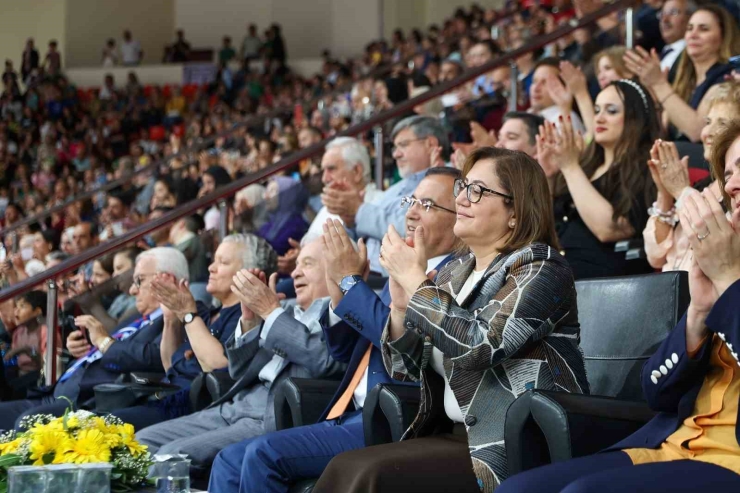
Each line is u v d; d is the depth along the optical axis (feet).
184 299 15.47
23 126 69.51
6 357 17.79
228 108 64.28
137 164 52.13
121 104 69.36
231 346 14.92
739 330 7.81
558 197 16.44
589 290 11.28
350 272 11.76
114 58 76.18
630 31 20.76
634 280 10.87
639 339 10.62
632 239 15.58
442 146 19.92
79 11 78.79
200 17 79.20
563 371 9.55
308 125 35.17
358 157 18.08
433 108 20.89
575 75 20.08
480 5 66.69
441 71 32.40
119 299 17.46
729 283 7.99
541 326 9.39
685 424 8.51
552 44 21.34
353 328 12.18
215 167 30.60
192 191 32.12
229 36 78.48
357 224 17.31
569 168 15.92
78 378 17.10
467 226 10.25
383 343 10.52
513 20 36.96
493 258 10.30
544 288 9.46
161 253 17.51
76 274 18.01
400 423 10.45
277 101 60.49
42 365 17.65
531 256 9.71
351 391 12.10
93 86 74.84
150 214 31.91
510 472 8.97
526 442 8.91
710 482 7.68
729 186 8.72
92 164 62.90
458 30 51.39
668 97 18.24
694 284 8.23
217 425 14.05
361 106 35.12
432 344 9.66
